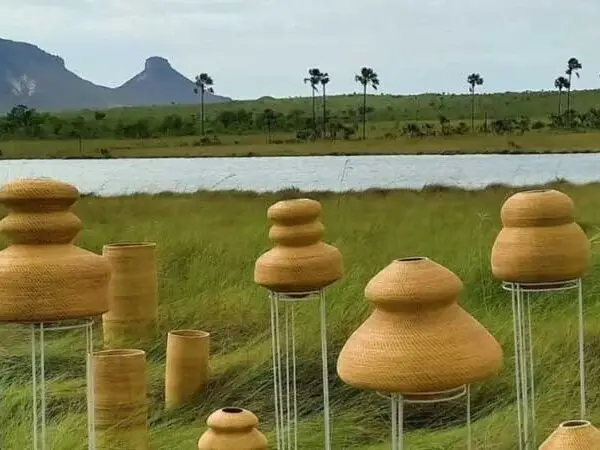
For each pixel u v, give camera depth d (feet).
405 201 71.56
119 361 26.12
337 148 243.40
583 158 172.76
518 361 22.12
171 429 28.53
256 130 300.61
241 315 37.14
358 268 39.29
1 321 17.15
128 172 157.99
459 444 24.72
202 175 143.84
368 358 14.25
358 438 26.86
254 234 49.34
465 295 36.45
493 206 64.28
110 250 35.76
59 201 17.43
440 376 13.97
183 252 45.37
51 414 28.22
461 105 354.54
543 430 24.61
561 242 20.52
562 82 279.49
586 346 29.91
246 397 30.32
